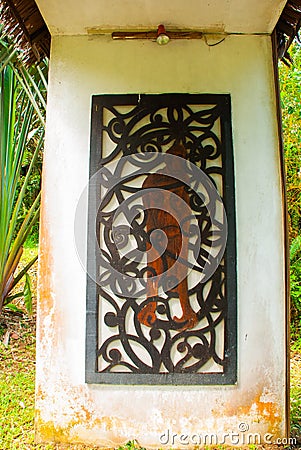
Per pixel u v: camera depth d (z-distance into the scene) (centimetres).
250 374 200
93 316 201
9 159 311
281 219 204
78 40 210
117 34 206
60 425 202
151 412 200
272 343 201
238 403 200
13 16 203
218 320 200
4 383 269
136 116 206
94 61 209
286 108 394
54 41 210
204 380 199
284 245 202
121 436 200
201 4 189
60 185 206
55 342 203
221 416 200
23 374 285
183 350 199
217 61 208
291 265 391
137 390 200
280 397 200
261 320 202
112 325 200
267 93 207
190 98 205
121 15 197
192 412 199
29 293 340
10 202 316
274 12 194
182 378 199
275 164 206
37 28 221
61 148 207
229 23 203
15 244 331
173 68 208
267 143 206
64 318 204
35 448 196
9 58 253
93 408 201
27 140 339
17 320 374
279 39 226
